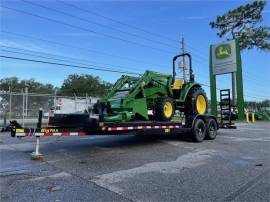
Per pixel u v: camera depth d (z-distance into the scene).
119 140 12.26
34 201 4.76
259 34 40.34
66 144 11.03
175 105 11.85
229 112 15.23
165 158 8.31
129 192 5.22
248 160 8.05
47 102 20.78
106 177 6.21
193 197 4.97
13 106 19.12
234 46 20.72
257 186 5.61
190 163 7.63
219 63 21.36
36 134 7.97
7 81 73.81
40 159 8.08
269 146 10.69
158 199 4.88
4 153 9.01
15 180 5.98
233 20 41.16
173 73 12.66
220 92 15.61
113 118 8.98
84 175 6.38
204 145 10.94
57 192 5.22
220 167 7.18
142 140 12.26
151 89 11.05
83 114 8.63
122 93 10.23
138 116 10.31
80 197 4.96
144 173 6.56
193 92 12.34
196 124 11.73
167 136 13.30
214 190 5.35
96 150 9.65
